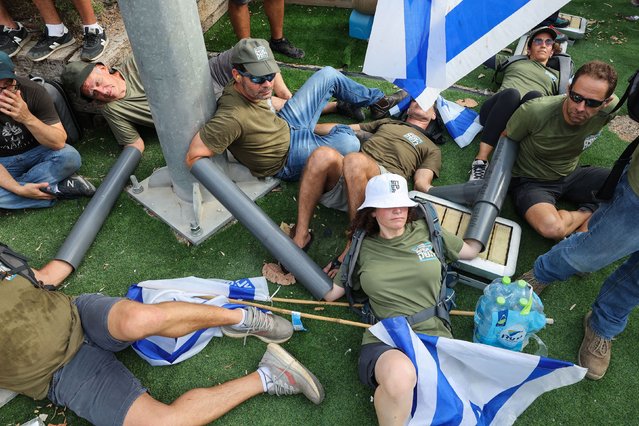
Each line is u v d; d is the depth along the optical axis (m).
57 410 2.46
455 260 2.76
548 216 3.02
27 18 4.17
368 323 2.68
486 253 2.94
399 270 2.53
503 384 2.38
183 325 2.39
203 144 2.93
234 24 4.44
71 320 2.38
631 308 2.40
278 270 3.06
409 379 2.13
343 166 2.93
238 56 2.89
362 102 4.11
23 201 3.36
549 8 1.64
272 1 4.48
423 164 3.62
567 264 2.50
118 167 3.50
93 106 4.02
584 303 2.93
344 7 5.70
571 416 2.46
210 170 2.88
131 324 2.23
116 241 3.24
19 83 3.02
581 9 5.68
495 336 2.49
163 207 3.40
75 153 3.39
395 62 1.82
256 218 2.85
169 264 3.12
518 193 3.27
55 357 2.29
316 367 2.63
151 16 2.41
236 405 2.42
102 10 4.24
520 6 1.66
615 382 2.59
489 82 4.68
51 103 3.20
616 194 2.14
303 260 2.83
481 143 3.70
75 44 3.94
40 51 3.80
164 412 2.24
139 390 2.31
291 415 2.45
